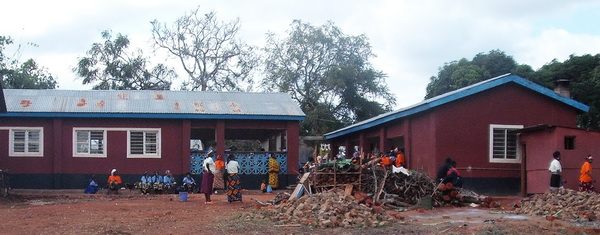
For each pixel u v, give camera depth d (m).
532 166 20.83
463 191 17.72
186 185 25.61
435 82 38.12
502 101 22.00
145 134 26.61
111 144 26.25
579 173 19.52
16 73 39.31
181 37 43.06
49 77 42.19
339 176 16.19
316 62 42.16
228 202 18.33
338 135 31.98
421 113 22.75
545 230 10.99
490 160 21.69
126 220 13.30
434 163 21.33
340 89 41.75
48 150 25.89
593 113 29.98
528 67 34.66
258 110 27.48
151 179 25.38
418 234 10.74
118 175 26.06
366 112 42.75
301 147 37.78
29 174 25.69
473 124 21.70
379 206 14.69
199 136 32.81
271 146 32.53
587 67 32.44
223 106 27.64
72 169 25.92
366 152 29.09
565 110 22.48
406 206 15.75
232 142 43.34
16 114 25.23
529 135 21.12
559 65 33.69
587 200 14.07
